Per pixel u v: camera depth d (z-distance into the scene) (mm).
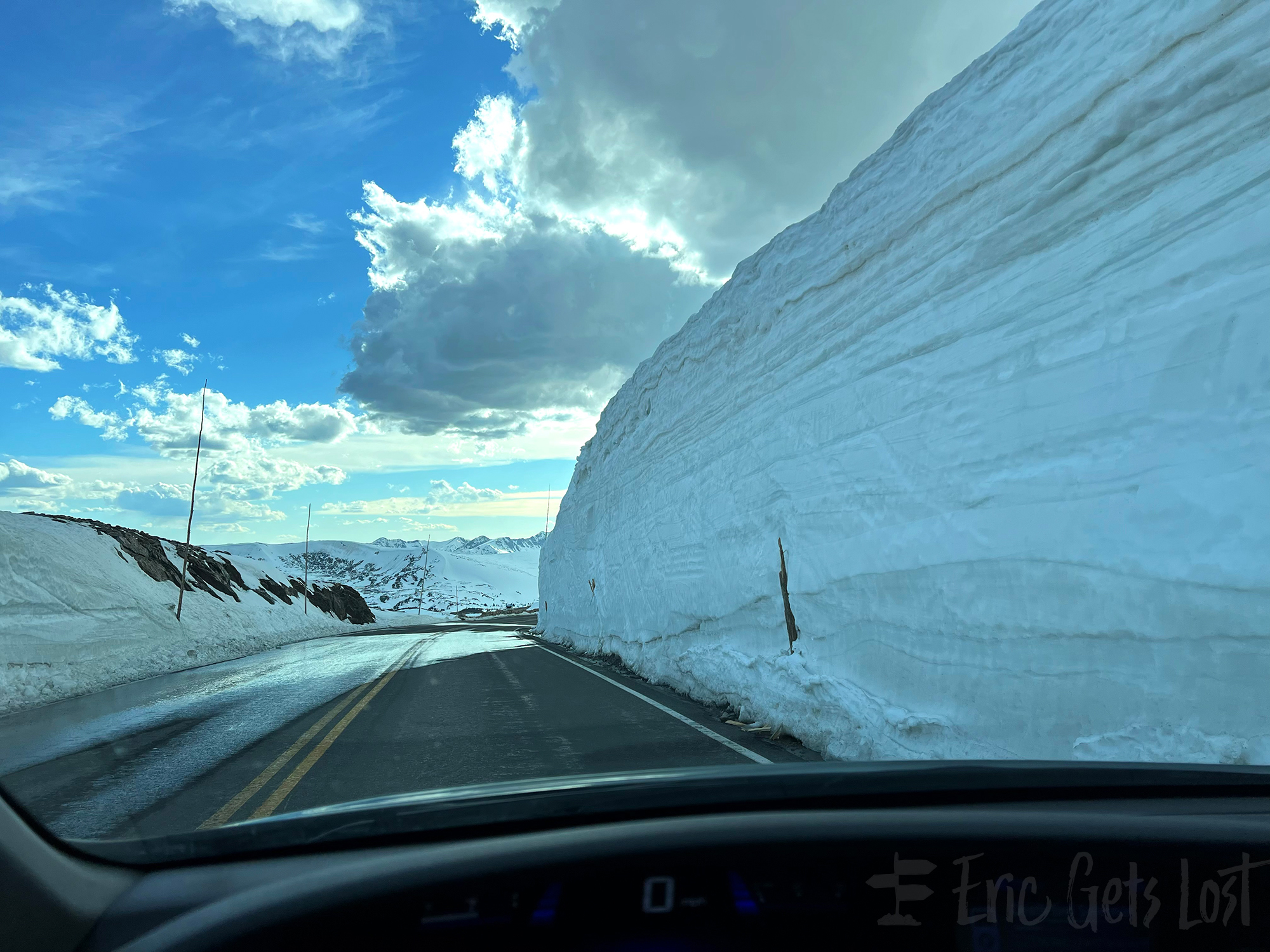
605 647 16125
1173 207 3945
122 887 1470
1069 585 3977
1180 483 3465
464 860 1365
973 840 1398
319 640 30469
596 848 1371
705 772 1815
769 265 10094
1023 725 4207
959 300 5633
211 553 40688
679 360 13805
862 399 6738
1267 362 3234
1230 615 3098
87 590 17844
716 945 1323
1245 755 2924
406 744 6156
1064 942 1385
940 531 5160
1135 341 3938
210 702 9609
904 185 6898
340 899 1306
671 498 12703
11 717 9219
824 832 1426
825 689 5953
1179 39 4090
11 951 1265
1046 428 4430
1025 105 5383
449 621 67812
